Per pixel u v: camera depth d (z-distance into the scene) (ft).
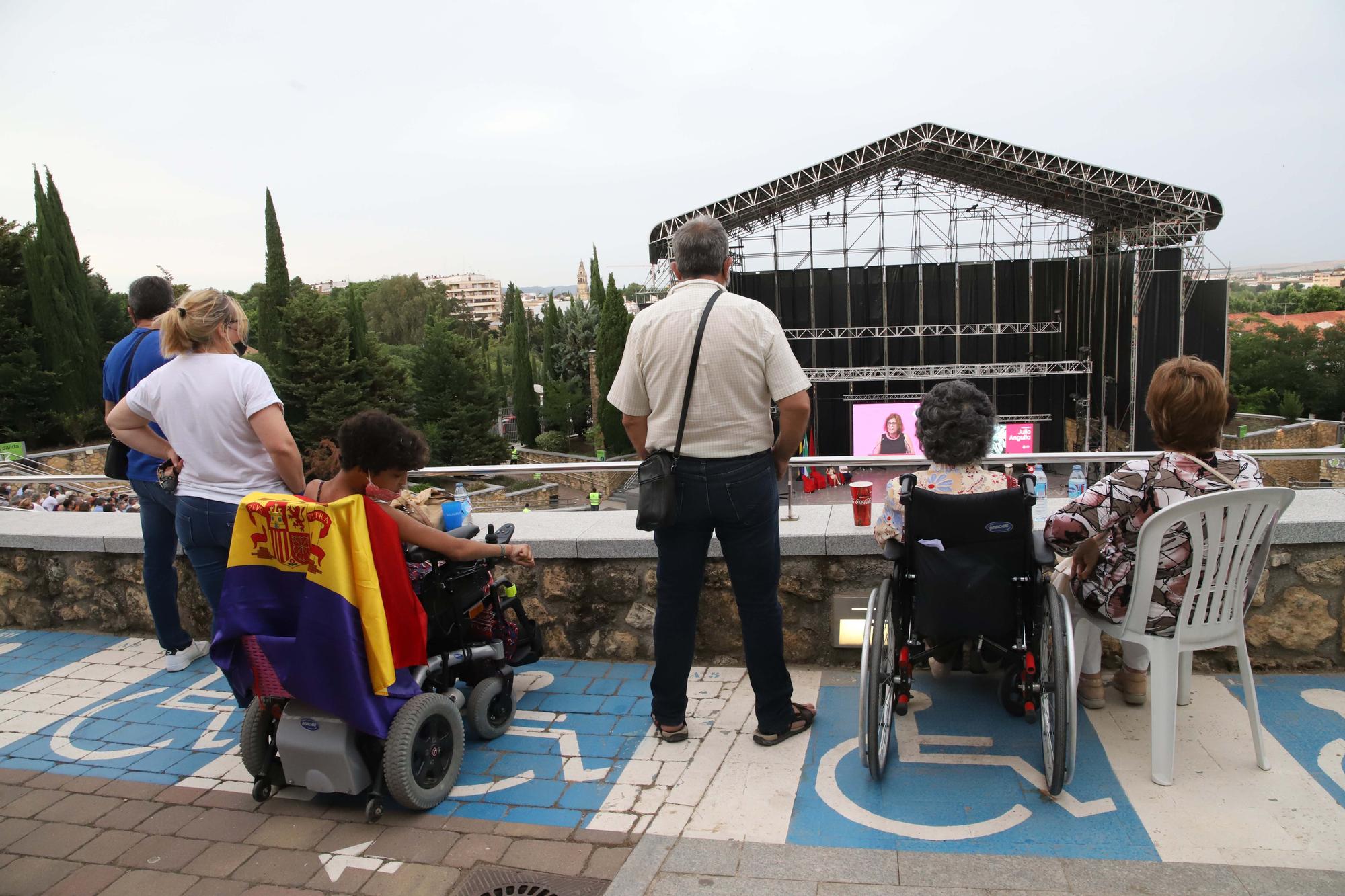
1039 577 8.99
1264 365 229.25
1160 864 7.54
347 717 8.57
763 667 9.89
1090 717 10.32
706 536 9.61
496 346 344.90
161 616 13.28
